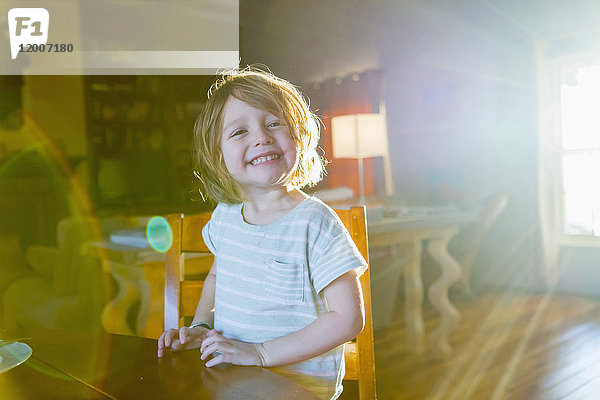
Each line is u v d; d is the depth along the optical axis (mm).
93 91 4141
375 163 5289
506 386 2402
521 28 4637
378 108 5344
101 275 1990
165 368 714
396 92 5312
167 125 4324
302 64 4852
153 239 1954
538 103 4602
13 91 3955
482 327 3400
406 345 2965
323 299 872
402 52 5203
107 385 644
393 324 3359
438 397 2264
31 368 711
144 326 1938
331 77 5066
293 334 795
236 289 896
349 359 955
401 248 3041
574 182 4605
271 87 895
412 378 2482
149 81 4289
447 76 5039
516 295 4402
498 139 4816
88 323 1973
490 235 4785
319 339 783
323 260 827
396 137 5324
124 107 4234
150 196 4207
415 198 5207
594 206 4496
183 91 4363
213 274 1026
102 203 4039
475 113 4930
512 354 2863
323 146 5043
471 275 4793
